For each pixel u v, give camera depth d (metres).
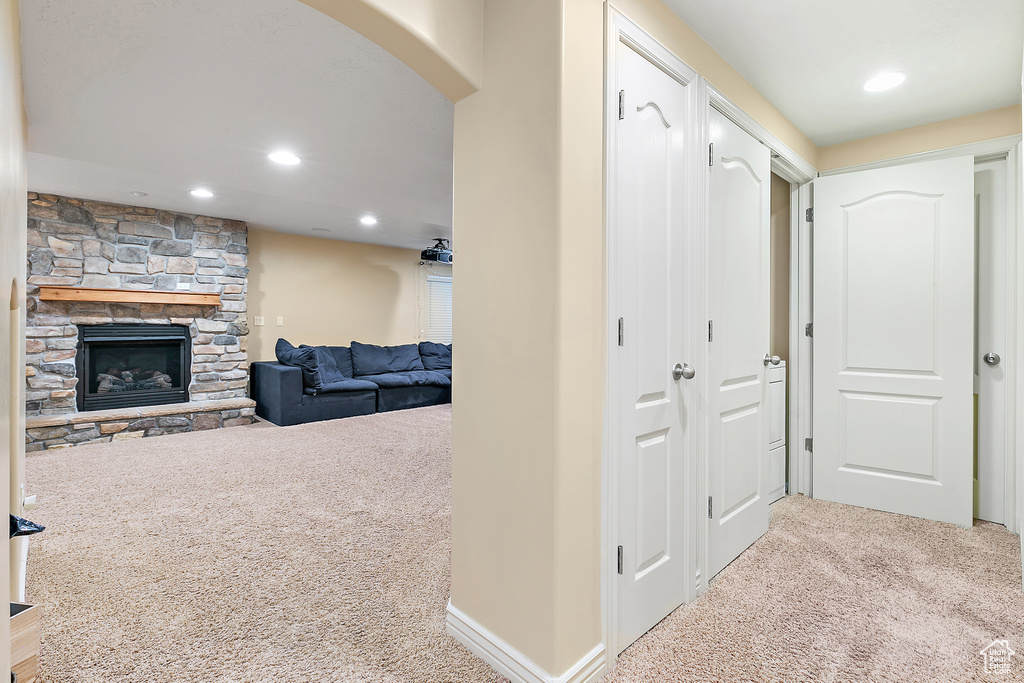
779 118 2.71
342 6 1.28
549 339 1.42
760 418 2.55
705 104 2.04
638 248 1.72
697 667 1.60
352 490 3.34
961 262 2.68
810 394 3.20
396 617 1.88
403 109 2.49
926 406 2.79
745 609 1.92
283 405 5.43
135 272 4.99
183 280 5.29
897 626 1.81
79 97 2.32
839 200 3.03
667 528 1.87
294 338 6.56
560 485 1.43
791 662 1.62
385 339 7.51
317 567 2.26
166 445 4.54
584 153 1.48
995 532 2.62
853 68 2.28
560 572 1.43
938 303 2.74
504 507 1.57
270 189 3.92
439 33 1.46
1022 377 2.26
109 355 5.11
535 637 1.48
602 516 1.58
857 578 2.15
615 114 1.59
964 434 2.68
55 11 1.70
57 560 2.31
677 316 1.92
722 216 2.21
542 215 1.44
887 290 2.88
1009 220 2.67
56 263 4.57
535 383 1.47
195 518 2.84
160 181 4.05
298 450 4.38
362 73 2.16
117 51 1.95
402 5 1.36
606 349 1.58
